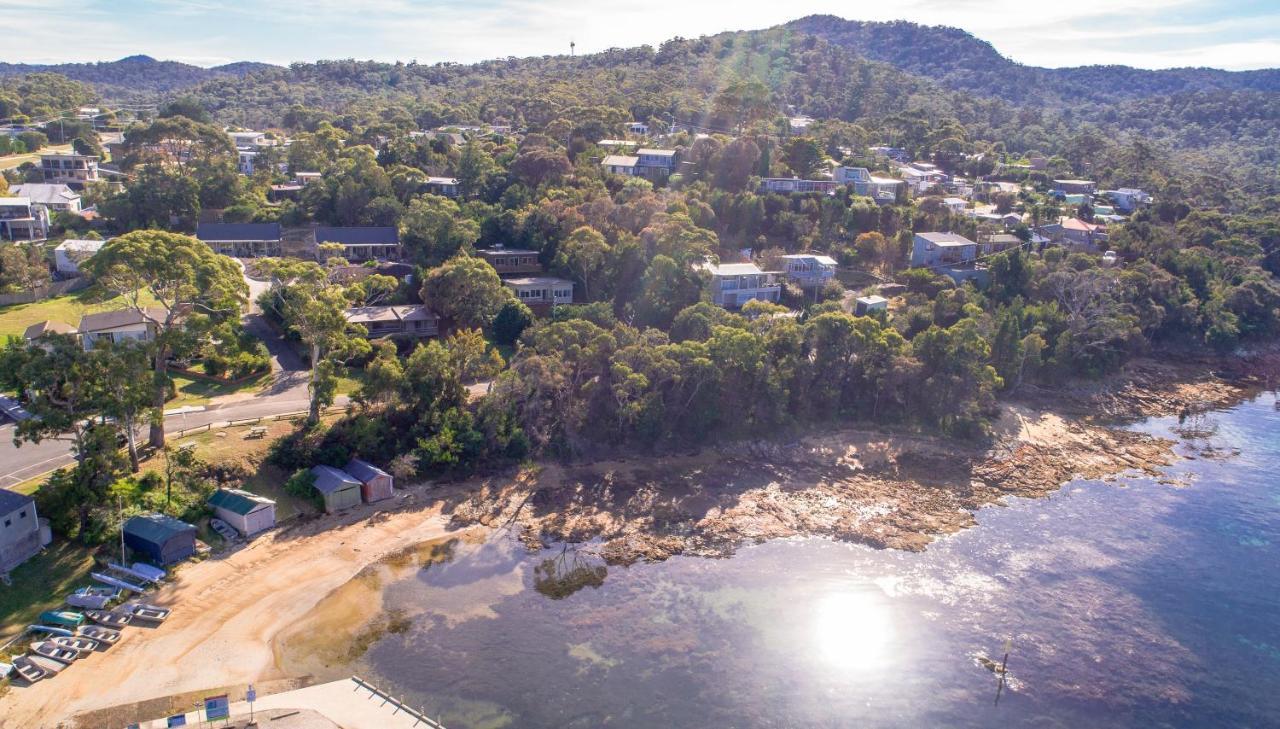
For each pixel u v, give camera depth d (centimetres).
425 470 7775
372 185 14300
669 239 11306
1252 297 13912
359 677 5222
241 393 8425
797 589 6506
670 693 5250
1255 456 9519
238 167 16750
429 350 8144
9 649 5097
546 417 8544
